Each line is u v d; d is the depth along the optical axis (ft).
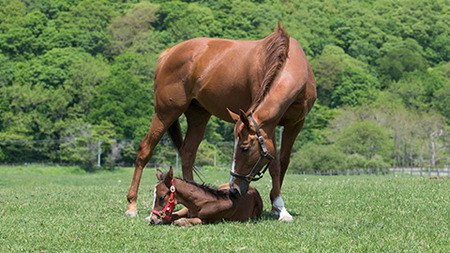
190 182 23.18
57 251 18.06
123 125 225.97
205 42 26.96
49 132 223.30
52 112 235.81
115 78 248.93
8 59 299.38
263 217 25.21
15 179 104.94
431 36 470.80
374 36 444.55
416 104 299.58
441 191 33.94
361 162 179.32
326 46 398.83
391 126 224.53
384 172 147.95
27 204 31.63
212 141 244.83
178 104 27.45
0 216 26.45
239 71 24.84
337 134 231.09
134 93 237.25
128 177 125.49
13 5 364.99
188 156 28.89
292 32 409.08
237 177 21.91
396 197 31.32
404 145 215.31
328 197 32.81
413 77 349.61
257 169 21.98
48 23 367.45
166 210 22.61
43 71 274.36
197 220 22.97
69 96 246.27
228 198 23.22
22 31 331.16
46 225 23.09
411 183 41.34
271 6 457.27
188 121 29.37
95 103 234.79
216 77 25.66
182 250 17.76
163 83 27.81
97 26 372.79
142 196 36.55
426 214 24.91
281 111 22.06
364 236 19.39
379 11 498.28
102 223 23.39
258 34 411.75
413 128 222.69
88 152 191.62
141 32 361.51
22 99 233.76
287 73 22.45
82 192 42.68
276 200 24.67
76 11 387.96
